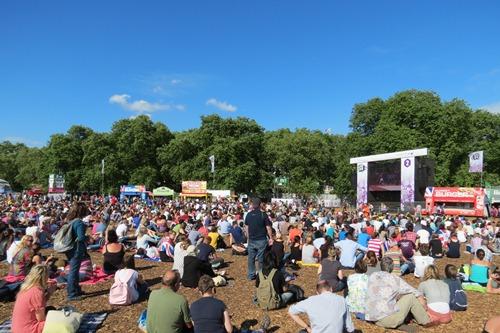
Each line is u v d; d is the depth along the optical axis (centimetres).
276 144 7894
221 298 940
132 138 7569
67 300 898
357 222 2162
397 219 2652
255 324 757
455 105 5425
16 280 1004
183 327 609
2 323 723
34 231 1648
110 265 1128
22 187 11081
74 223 918
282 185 7450
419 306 748
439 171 5294
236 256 1564
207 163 7000
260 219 1100
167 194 5966
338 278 971
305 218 2481
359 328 745
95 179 7238
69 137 8025
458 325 771
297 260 1406
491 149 5838
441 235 1964
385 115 5881
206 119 7419
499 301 971
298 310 616
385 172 4631
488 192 4969
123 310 832
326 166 7850
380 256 1336
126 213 2727
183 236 1369
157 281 1127
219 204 4278
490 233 2300
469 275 1145
